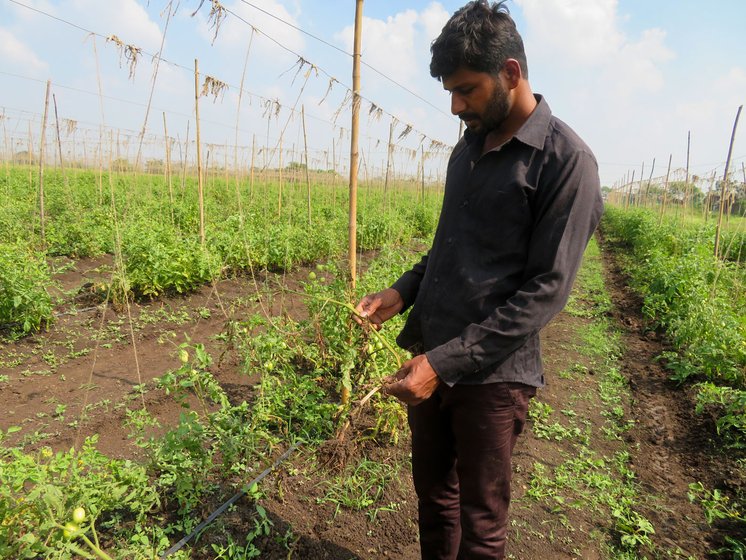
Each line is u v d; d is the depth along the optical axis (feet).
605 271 41.47
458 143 6.63
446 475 7.06
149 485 9.49
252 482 9.88
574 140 5.25
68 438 11.50
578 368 18.01
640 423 14.37
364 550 8.79
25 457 7.55
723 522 10.12
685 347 19.58
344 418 7.57
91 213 32.89
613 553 9.23
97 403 13.07
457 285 5.89
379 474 10.62
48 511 6.33
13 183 47.50
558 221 5.21
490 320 5.36
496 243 5.62
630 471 11.88
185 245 24.64
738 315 22.00
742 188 48.19
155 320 19.42
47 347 16.53
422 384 5.37
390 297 7.50
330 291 13.25
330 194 57.06
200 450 9.04
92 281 22.56
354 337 10.10
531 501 10.48
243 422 11.69
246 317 20.04
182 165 59.62
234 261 26.35
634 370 18.39
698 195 67.51
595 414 14.71
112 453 11.06
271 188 52.80
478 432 5.85
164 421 12.59
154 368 15.56
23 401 13.14
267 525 8.98
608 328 23.79
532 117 5.35
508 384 5.72
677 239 39.37
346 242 35.32
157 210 36.09
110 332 18.04
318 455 7.86
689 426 14.08
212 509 9.26
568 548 9.27
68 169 69.72
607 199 158.30
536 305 5.24
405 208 52.06
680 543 9.57
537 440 12.91
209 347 17.31
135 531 8.48
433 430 6.75
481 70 5.08
